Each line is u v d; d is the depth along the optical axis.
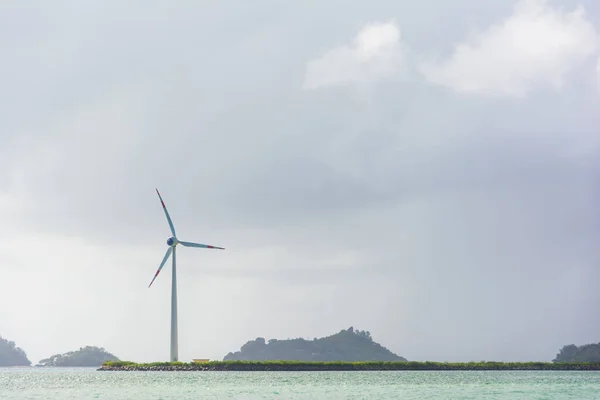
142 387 182.12
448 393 165.00
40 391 175.00
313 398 150.50
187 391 168.00
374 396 156.25
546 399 150.00
